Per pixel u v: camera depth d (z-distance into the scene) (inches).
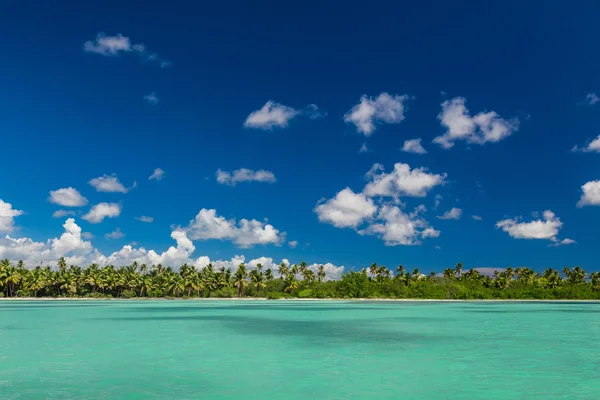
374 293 6368.1
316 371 1035.3
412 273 6914.4
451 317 2775.6
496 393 837.8
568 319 2628.0
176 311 3432.6
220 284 6904.5
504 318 2696.9
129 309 3762.3
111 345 1466.5
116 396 809.5
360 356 1250.0
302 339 1630.2
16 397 800.3
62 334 1785.2
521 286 6963.6
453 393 838.5
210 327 2105.1
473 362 1152.8
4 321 2422.5
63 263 6806.1
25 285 6392.7
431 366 1098.1
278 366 1095.6
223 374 999.6
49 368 1063.0
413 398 804.6
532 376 982.4
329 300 6250.0
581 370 1048.2
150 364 1117.7
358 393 837.2
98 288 6894.7
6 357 1217.4
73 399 786.8
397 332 1871.3
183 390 853.8
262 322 2394.2
